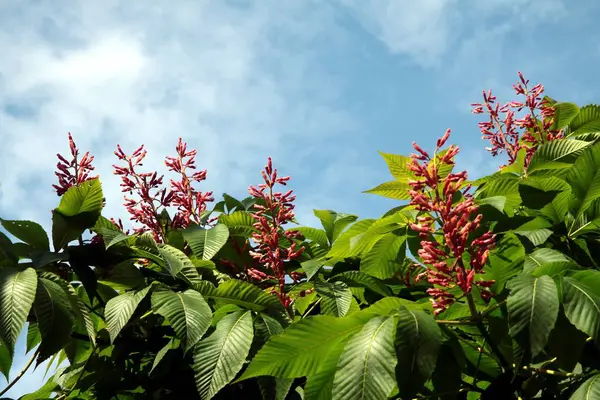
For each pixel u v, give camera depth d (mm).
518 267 3338
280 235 4176
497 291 3338
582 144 3895
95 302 4137
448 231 3002
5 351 3758
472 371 3422
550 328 2668
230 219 4262
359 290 3988
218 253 4309
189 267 3812
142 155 4359
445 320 3299
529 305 2732
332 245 4078
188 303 3355
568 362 2969
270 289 3797
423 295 3920
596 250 3773
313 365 2975
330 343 2957
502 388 3154
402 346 2656
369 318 2982
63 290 3408
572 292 2809
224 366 3094
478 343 3389
